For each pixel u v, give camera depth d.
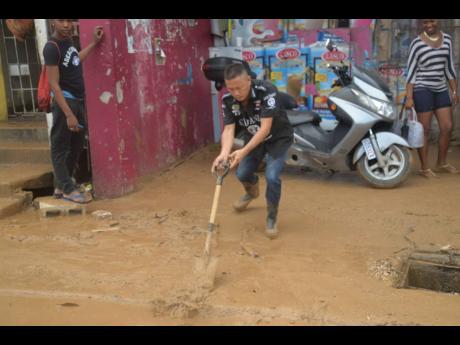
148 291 3.67
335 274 3.90
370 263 4.08
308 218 5.21
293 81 8.43
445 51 6.36
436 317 3.28
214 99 9.00
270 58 8.50
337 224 5.02
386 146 5.99
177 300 3.46
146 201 5.91
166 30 7.25
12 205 5.57
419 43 6.36
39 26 5.71
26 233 4.95
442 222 4.96
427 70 6.41
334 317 3.27
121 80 5.86
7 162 6.82
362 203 5.65
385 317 3.27
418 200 5.68
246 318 3.30
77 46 6.13
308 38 8.33
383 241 4.54
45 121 8.04
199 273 3.71
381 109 5.98
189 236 4.76
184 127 7.96
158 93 7.05
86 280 3.87
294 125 6.54
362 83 6.12
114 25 5.66
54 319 3.36
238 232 4.86
